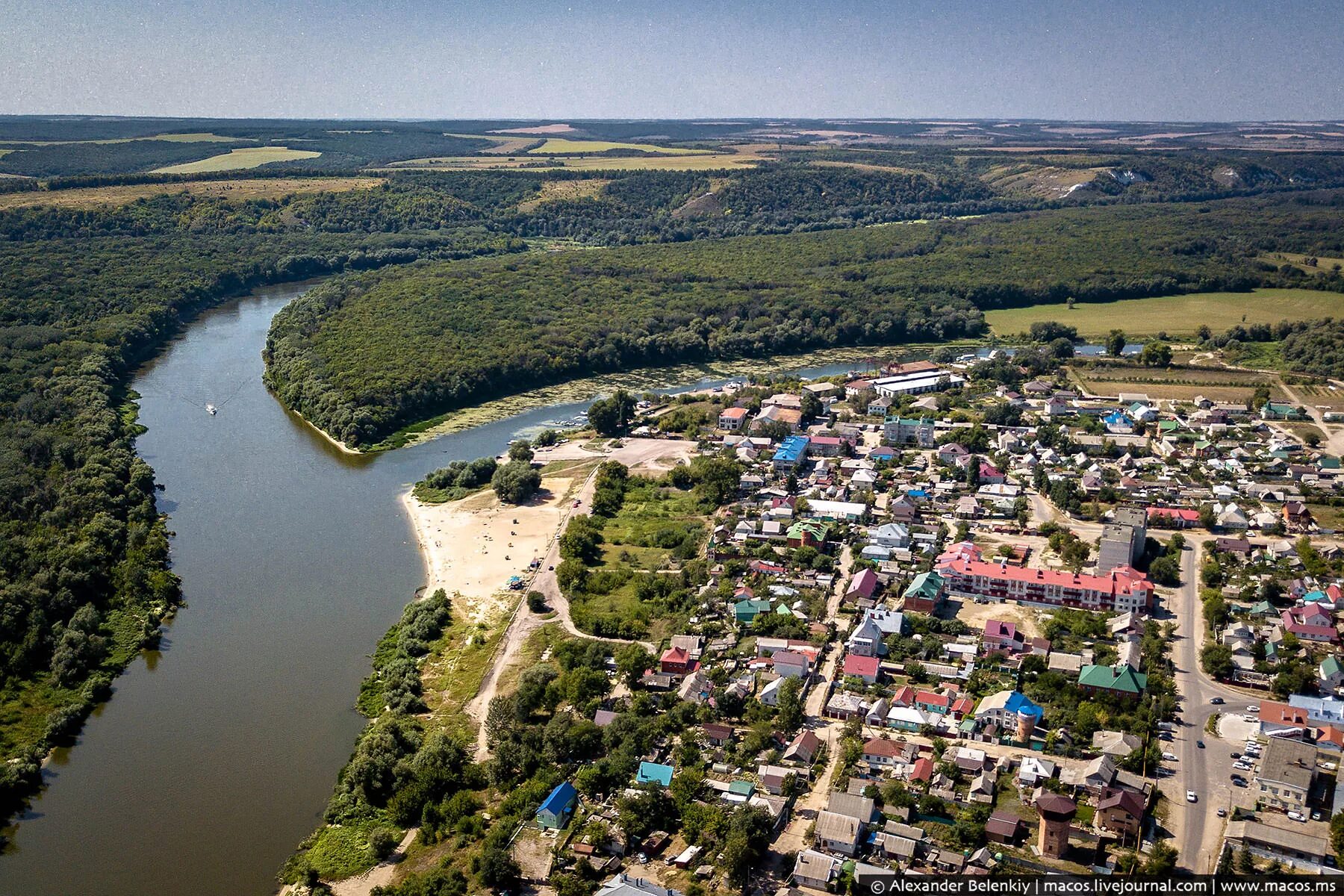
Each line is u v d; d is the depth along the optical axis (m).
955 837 199.00
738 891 189.25
